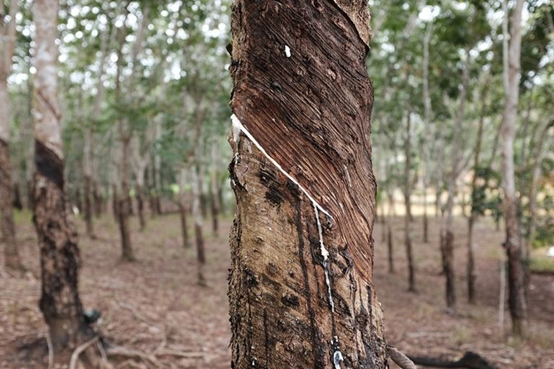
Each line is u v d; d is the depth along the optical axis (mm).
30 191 17016
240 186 989
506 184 5660
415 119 13078
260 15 965
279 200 973
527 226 8383
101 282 6871
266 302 977
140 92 14117
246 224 995
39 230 3779
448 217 7746
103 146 17344
